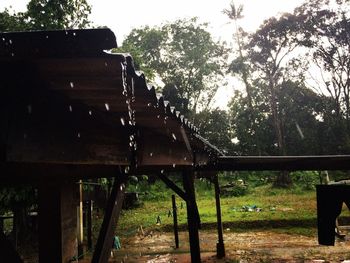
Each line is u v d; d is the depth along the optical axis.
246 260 11.29
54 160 1.89
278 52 31.39
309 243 13.22
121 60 1.43
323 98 35.00
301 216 17.31
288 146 34.09
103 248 2.77
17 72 1.55
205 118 37.31
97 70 1.54
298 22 29.77
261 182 31.09
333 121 32.62
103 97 2.02
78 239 11.54
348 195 4.55
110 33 1.27
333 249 12.12
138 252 13.09
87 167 3.66
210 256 12.02
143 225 17.84
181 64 36.78
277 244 13.34
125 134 3.12
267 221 16.89
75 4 11.86
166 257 12.26
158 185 29.92
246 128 34.69
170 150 4.56
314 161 7.11
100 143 2.56
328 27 30.16
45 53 1.36
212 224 17.09
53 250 4.27
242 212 19.42
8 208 11.71
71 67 1.51
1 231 1.68
